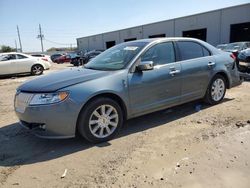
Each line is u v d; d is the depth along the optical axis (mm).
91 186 2998
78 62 28734
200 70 5418
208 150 3729
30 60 16203
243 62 9000
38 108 3779
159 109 4875
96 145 4102
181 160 3479
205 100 5859
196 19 30938
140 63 4418
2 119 5750
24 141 4402
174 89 4992
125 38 44594
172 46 5090
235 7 26578
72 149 4004
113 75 4242
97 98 4074
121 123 4387
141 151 3805
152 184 2973
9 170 3451
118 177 3150
